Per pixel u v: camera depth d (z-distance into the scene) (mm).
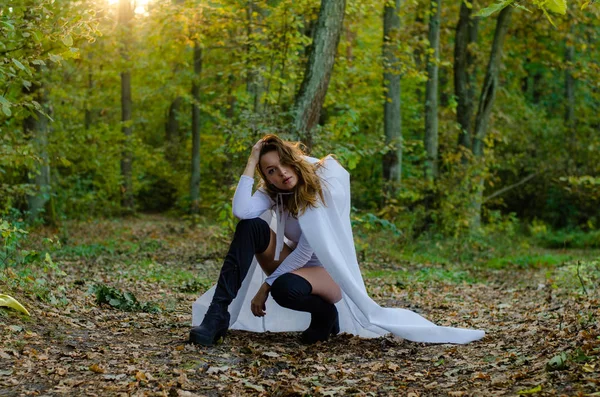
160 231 18312
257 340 4801
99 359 3932
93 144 20359
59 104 17797
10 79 5734
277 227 4660
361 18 14164
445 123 18875
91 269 9344
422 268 11320
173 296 7164
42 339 4273
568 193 20688
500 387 3385
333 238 4578
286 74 12141
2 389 3342
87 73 19844
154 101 28188
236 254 4504
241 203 4555
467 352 4387
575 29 19438
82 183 22031
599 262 9258
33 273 6582
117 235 16625
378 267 11531
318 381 3777
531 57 20953
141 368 3801
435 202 15242
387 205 15422
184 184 29109
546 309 6414
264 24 11852
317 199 4566
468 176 15297
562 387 3174
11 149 8414
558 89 27359
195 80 21297
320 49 9484
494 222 18516
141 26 14188
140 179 30672
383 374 3953
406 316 4680
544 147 23109
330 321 4766
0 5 5281
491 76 17234
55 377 3559
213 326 4426
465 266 12508
